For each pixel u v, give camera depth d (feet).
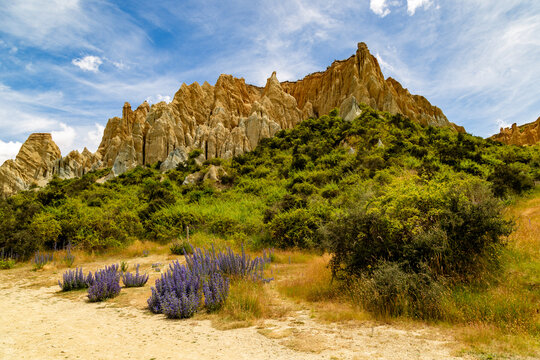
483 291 19.15
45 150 381.40
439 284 19.17
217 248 54.29
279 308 21.77
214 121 355.77
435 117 360.89
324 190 107.96
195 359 12.66
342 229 25.54
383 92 333.62
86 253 60.03
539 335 13.55
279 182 140.26
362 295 20.43
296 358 12.35
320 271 31.30
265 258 43.68
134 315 21.70
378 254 23.77
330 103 392.88
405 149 145.48
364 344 13.73
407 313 17.47
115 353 13.55
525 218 42.24
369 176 112.27
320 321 18.02
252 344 14.43
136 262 51.78
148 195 129.29
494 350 12.17
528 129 410.31
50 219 67.05
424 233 22.48
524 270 21.16
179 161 274.36
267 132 329.93
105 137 408.26
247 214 97.40
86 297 28.37
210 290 23.41
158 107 361.71
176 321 19.66
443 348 12.73
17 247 54.39
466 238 22.13
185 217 82.84
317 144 183.93
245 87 462.60
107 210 94.63
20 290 32.78
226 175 168.45
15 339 15.75
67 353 13.50
